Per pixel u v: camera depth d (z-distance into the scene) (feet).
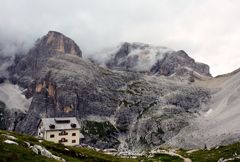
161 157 447.01
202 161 366.02
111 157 259.80
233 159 301.43
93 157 222.28
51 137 546.67
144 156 478.18
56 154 191.31
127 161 264.72
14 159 134.92
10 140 164.66
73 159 193.26
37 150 157.79
